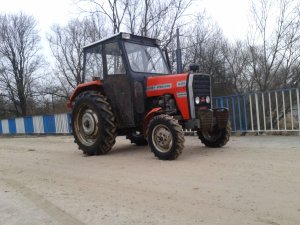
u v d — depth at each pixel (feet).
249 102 34.76
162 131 23.58
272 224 12.03
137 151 28.84
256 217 12.67
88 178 20.10
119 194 16.44
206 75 25.57
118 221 13.14
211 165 20.88
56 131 64.08
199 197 15.17
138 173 20.25
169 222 12.73
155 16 63.21
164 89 25.54
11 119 80.79
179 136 22.72
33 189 18.38
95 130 28.09
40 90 124.06
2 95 131.34
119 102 27.37
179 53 48.62
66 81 99.40
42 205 15.62
